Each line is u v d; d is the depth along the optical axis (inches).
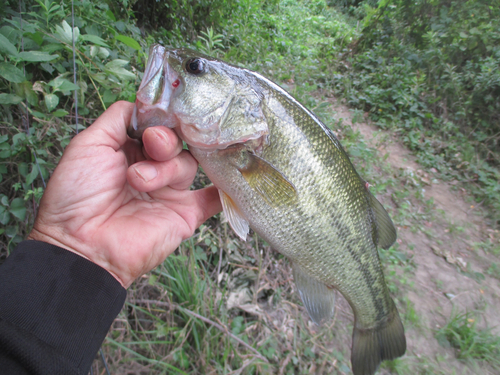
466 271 23.9
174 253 15.9
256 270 17.6
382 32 48.6
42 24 13.1
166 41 28.1
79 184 8.2
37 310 6.5
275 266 18.5
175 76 8.9
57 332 6.5
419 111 38.5
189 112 9.0
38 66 12.9
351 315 18.8
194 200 11.1
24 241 7.3
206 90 9.1
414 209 28.5
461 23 44.5
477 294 22.5
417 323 19.4
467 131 38.9
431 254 25.0
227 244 17.1
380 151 33.5
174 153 8.2
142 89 8.5
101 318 7.2
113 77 14.0
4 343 5.8
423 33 47.8
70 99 14.1
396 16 48.7
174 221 10.1
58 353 6.2
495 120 38.5
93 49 13.4
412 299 21.1
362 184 11.7
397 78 40.3
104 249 8.3
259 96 9.8
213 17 35.3
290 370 15.0
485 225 29.1
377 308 13.1
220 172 10.0
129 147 9.4
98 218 8.5
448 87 40.4
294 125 10.0
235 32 38.5
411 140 35.2
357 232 11.5
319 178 10.4
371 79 42.3
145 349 13.3
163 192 10.3
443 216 28.4
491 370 18.0
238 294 16.7
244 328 15.4
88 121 14.4
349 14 86.7
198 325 14.2
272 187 9.9
